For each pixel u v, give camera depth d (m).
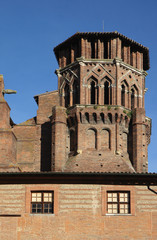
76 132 69.69
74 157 68.62
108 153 68.69
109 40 73.06
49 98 75.25
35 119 74.50
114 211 47.91
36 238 46.84
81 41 73.00
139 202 48.03
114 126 69.88
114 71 71.75
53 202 47.84
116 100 70.88
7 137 63.75
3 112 65.31
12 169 61.69
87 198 48.00
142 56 76.62
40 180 48.31
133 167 69.38
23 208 47.66
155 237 47.19
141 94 74.69
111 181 48.53
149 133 74.44
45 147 72.75
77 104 69.81
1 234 46.97
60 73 75.31
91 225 47.28
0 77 67.75
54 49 76.75
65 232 47.00
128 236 47.09
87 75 71.69
